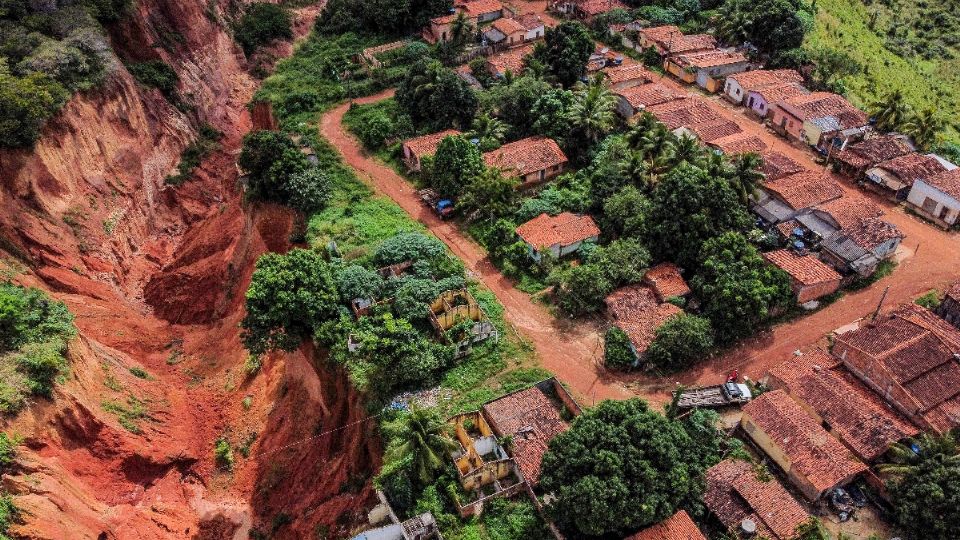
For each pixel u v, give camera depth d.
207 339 69.44
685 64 92.19
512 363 55.81
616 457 41.16
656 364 54.72
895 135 76.38
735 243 59.31
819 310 59.62
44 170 68.44
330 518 49.91
